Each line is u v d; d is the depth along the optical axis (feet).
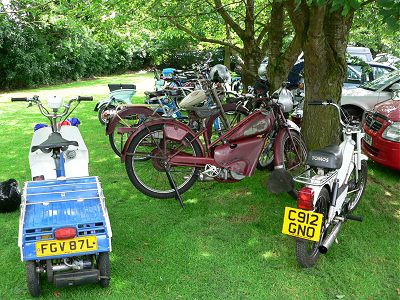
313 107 18.83
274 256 13.47
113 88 31.01
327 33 17.71
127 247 13.93
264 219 15.81
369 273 12.65
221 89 25.04
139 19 32.60
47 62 75.87
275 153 16.80
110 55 97.45
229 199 17.70
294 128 18.15
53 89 69.00
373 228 15.35
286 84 18.95
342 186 14.35
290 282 12.10
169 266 12.85
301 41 17.97
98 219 11.12
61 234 10.55
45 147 12.22
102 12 27.81
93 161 23.07
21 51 68.74
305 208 12.00
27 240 10.60
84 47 82.43
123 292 11.60
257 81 21.18
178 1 28.55
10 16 65.87
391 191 19.11
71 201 11.91
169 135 16.30
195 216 16.22
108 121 23.59
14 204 16.43
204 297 11.43
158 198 16.97
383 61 31.65
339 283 12.10
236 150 16.52
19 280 12.20
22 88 71.61
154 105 21.57
